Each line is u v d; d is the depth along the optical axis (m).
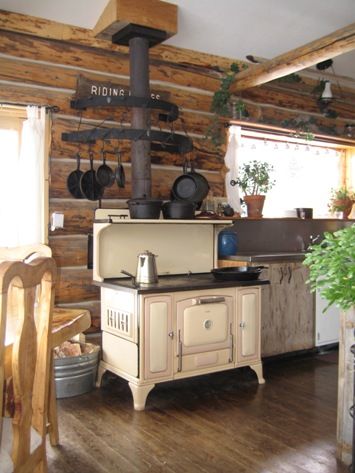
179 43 4.36
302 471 2.41
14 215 3.80
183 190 4.23
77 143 3.89
